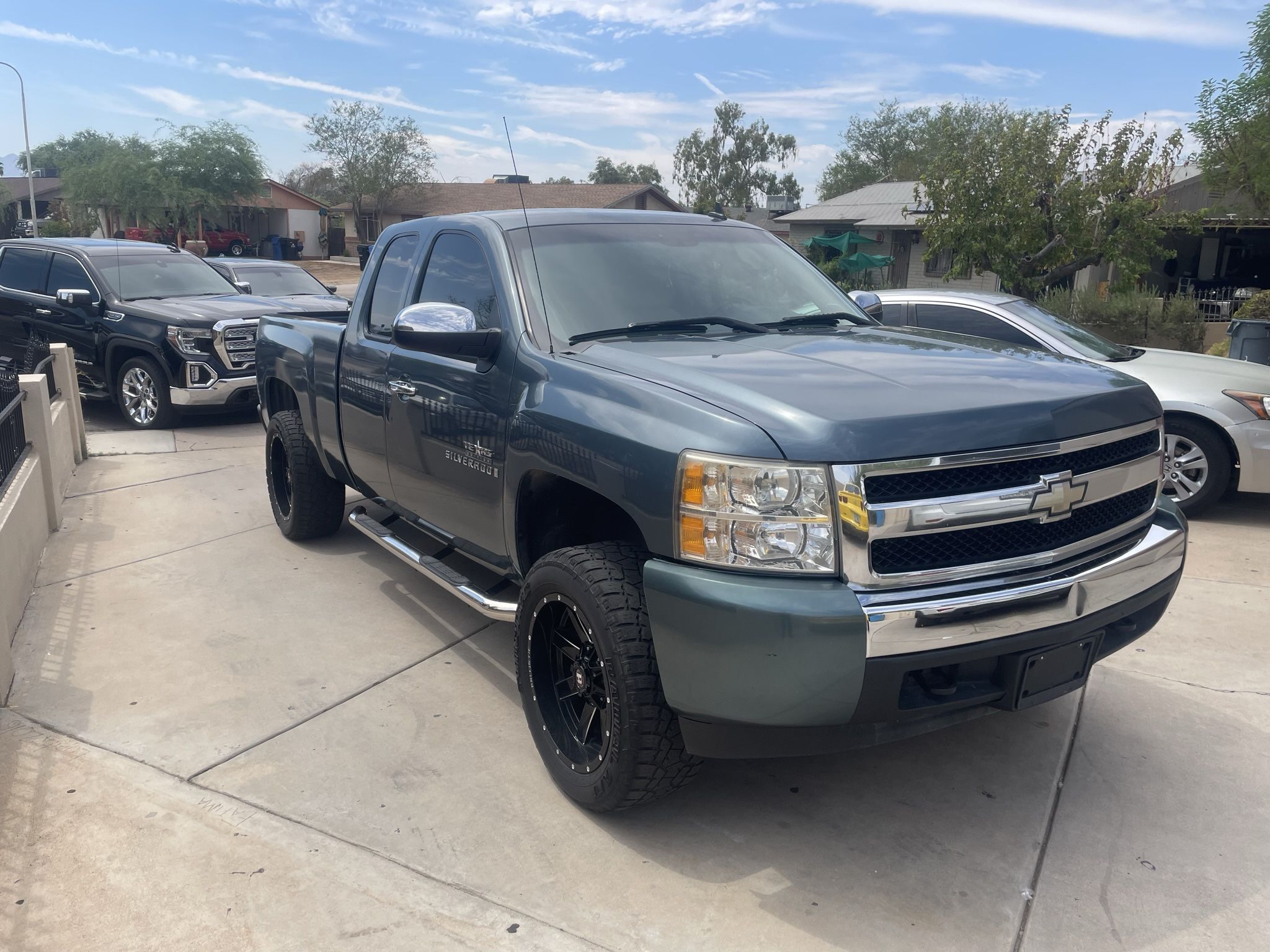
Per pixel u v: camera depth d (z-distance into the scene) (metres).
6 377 5.96
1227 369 6.71
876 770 3.46
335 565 5.65
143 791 3.30
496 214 4.16
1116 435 2.96
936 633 2.57
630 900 2.76
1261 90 17.00
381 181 56.62
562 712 3.31
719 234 4.36
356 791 3.31
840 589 2.54
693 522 2.65
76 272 10.60
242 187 50.56
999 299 7.48
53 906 2.73
